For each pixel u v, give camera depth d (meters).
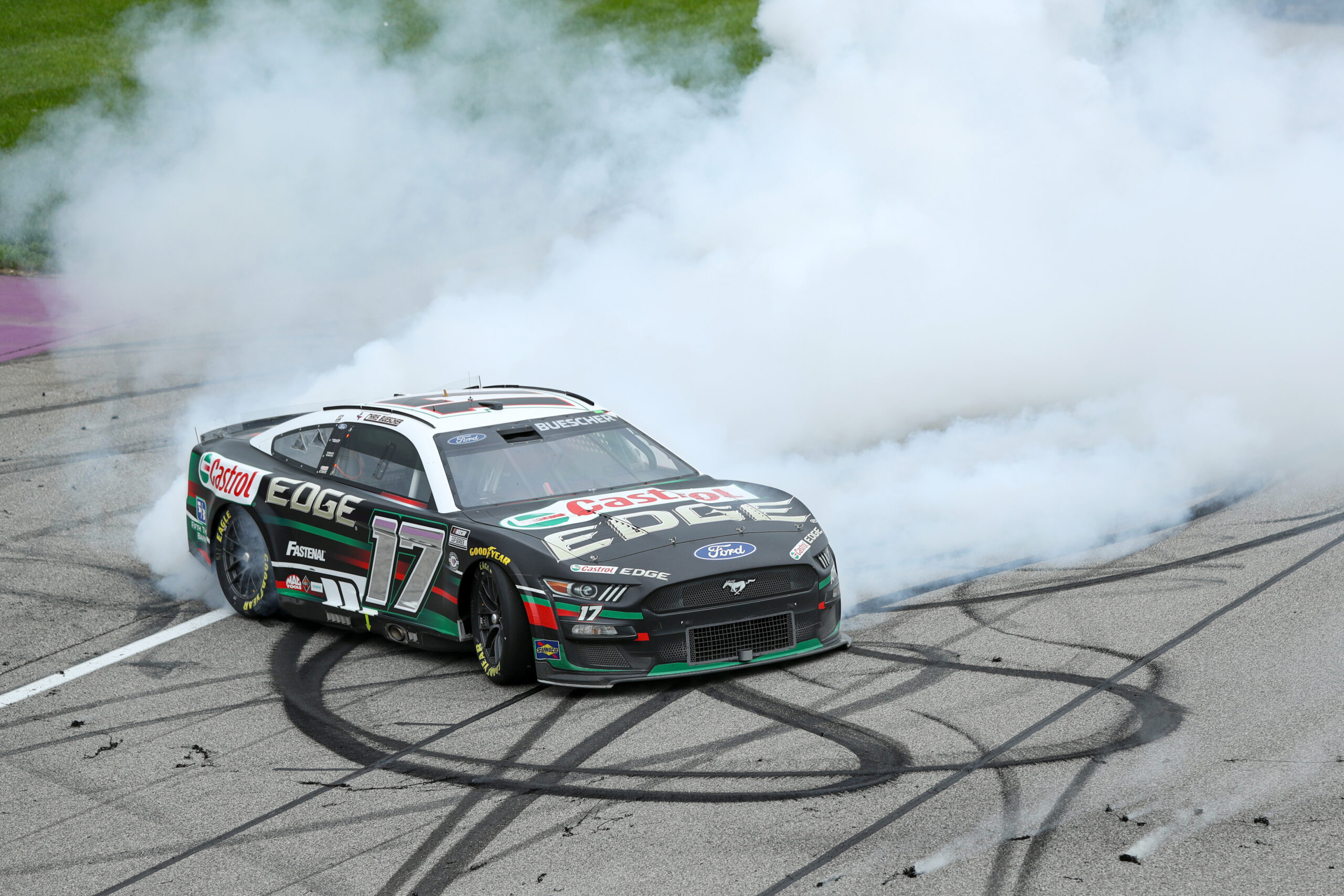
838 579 22.62
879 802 16.05
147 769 19.11
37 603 27.78
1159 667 19.94
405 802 17.28
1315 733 16.94
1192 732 17.34
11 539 32.19
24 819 17.62
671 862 14.92
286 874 15.43
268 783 18.28
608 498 23.33
